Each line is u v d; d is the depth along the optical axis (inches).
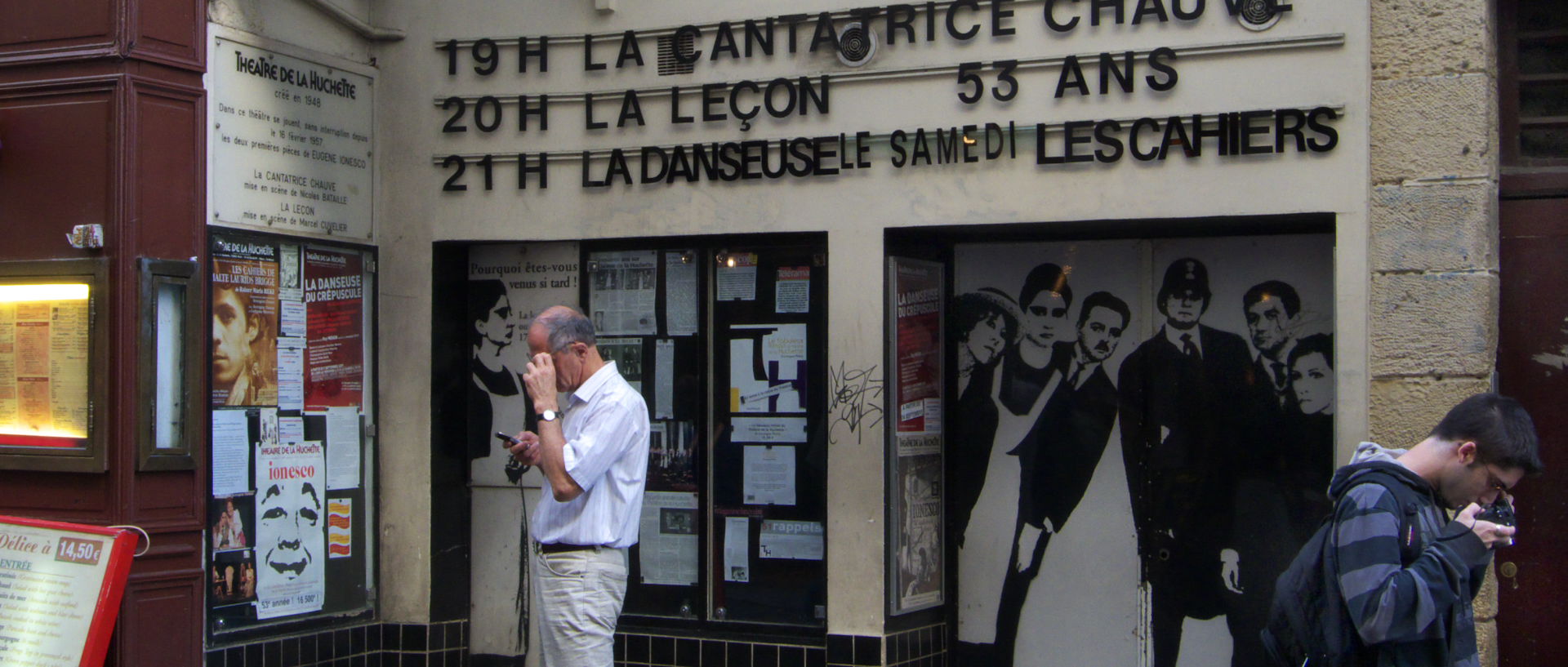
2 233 211.8
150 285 205.9
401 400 251.8
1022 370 241.4
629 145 243.9
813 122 231.8
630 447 181.8
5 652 178.5
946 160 223.1
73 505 205.9
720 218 237.6
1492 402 127.1
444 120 253.1
